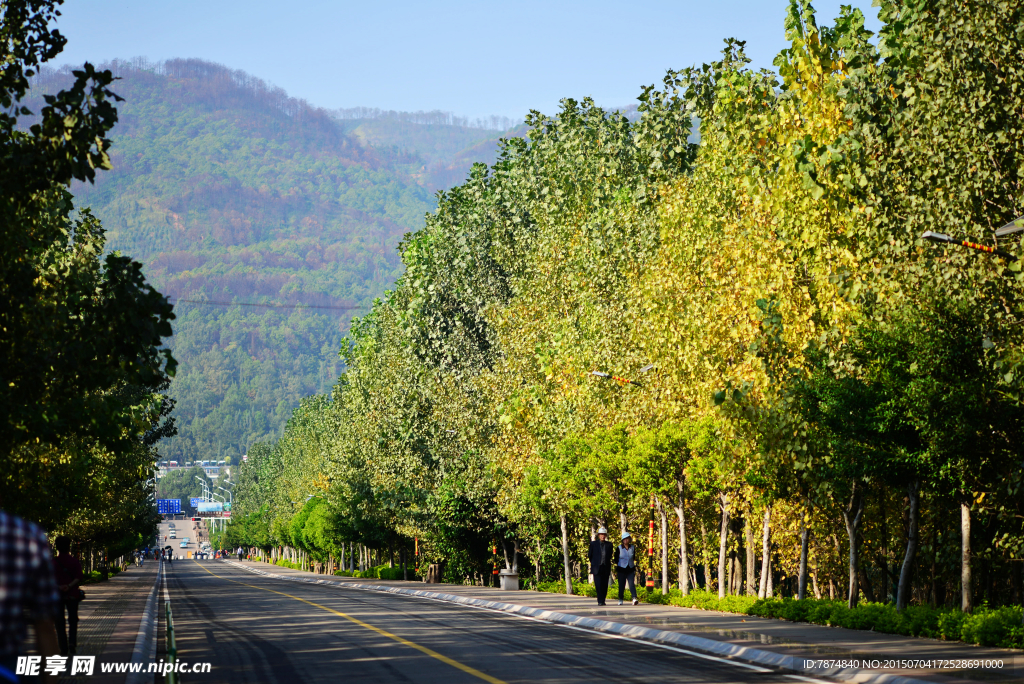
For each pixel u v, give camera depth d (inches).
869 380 948.6
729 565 1643.7
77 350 616.7
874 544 1451.8
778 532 1443.2
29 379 618.5
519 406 1872.5
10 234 615.2
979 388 827.4
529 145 2300.7
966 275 910.4
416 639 912.3
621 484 1584.6
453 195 2486.5
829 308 1068.5
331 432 3954.2
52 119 592.1
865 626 941.8
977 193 905.5
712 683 608.1
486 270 2383.1
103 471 1583.4
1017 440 847.7
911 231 962.1
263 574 4087.1
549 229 2037.4
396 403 2513.5
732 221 1250.0
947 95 911.0
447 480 2380.7
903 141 984.3
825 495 1087.6
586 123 2134.6
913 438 927.0
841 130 1103.6
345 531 3784.5
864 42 1099.3
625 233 1754.4
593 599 1524.4
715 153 1348.4
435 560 2812.5
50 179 602.9
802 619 1055.6
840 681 621.6
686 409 1321.4
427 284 2448.3
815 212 1090.7
